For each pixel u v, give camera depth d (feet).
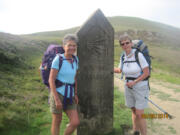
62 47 9.17
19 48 44.70
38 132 11.16
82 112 11.34
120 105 18.29
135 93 10.73
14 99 15.21
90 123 11.62
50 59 8.61
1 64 25.39
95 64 11.21
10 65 27.14
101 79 11.51
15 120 11.63
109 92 11.87
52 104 8.84
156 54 143.95
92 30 10.86
